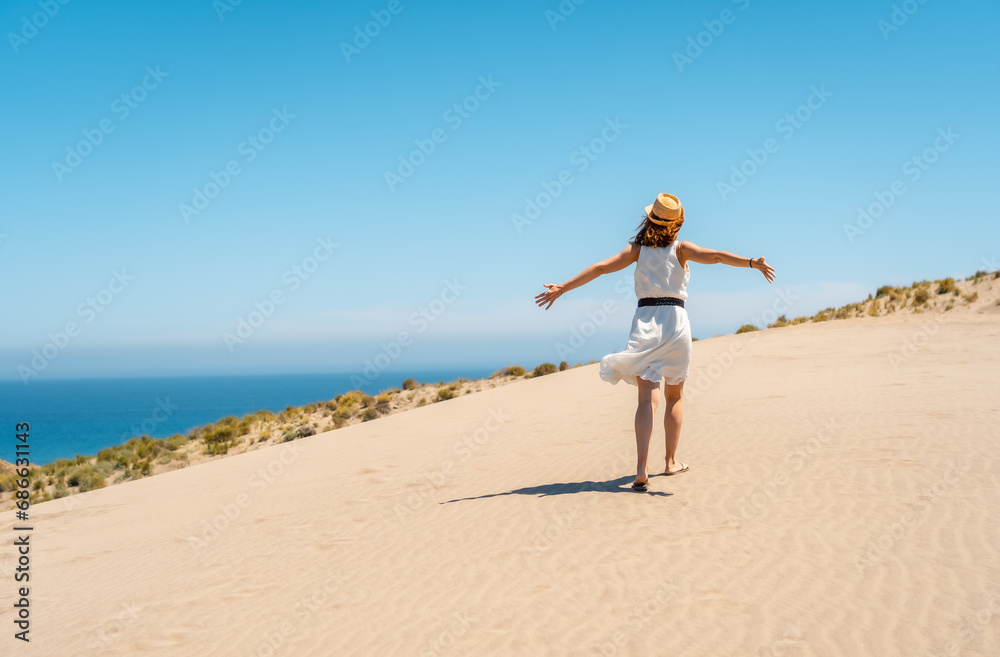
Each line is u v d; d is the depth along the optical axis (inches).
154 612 202.2
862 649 126.2
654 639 140.5
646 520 220.5
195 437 1283.2
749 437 337.1
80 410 7672.2
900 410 370.3
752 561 175.6
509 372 1642.5
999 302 1085.1
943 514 194.2
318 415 1344.7
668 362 253.1
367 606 181.3
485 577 189.9
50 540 360.5
